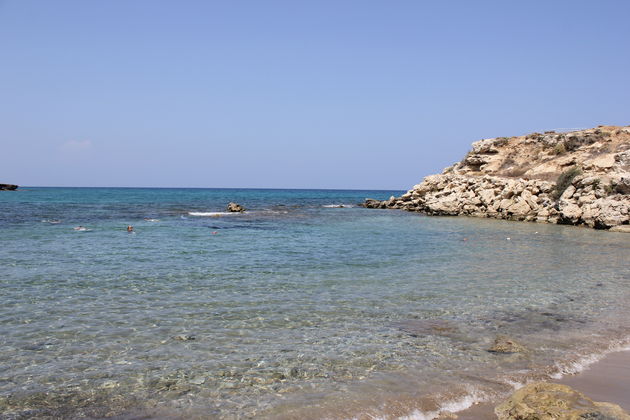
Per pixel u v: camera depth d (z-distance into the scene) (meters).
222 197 128.25
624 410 7.29
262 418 7.17
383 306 13.63
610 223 40.50
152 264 20.09
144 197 114.62
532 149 72.31
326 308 13.34
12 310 12.67
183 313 12.67
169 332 11.08
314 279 17.45
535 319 12.54
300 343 10.45
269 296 14.69
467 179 67.31
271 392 8.06
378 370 9.02
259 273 18.47
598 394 8.09
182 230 35.16
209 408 7.48
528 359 9.64
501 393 8.13
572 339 10.94
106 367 9.02
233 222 44.16
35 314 12.35
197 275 17.88
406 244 28.83
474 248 27.41
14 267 18.70
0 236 28.69
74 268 18.78
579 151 63.44
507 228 41.50
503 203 55.16
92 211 55.28
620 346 10.54
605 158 55.19
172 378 8.57
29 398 7.76
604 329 11.73
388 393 8.05
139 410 7.42
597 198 45.75
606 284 17.25
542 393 7.37
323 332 11.23
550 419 6.62
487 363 9.41
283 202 100.31
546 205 51.53
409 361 9.46
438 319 12.41
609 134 63.44
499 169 72.00
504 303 14.20
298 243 28.41
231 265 20.20
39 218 43.06
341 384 8.39
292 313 12.79
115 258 21.47
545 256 24.41
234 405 7.58
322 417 7.23
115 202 81.12
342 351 9.99
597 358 9.79
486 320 12.39
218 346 10.21
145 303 13.64
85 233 31.42
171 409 7.45
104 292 14.89
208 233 33.41
